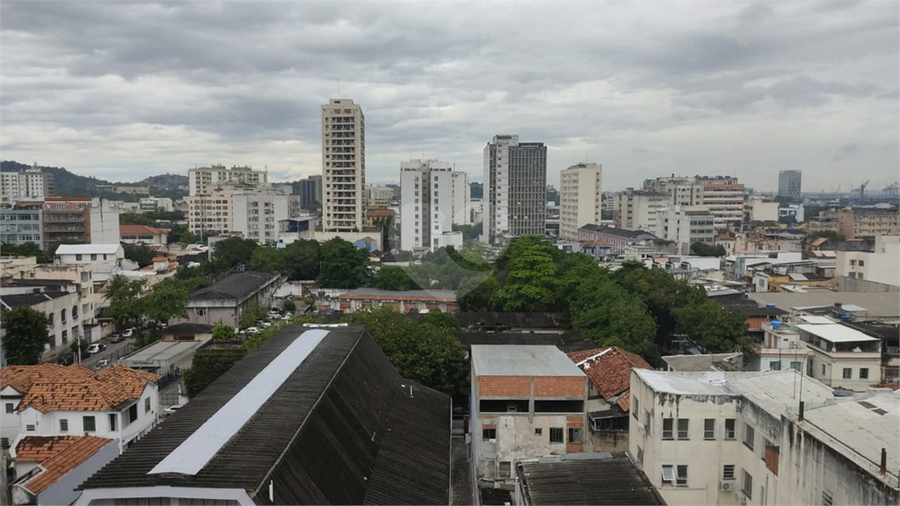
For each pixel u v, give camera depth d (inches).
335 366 1245.1
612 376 1371.8
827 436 765.3
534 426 1229.7
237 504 734.5
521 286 2500.0
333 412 1059.9
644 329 1847.9
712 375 1141.1
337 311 2630.4
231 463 796.6
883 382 1565.0
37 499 983.0
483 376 1233.4
